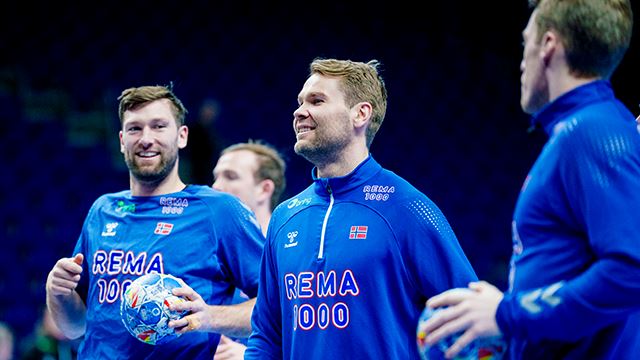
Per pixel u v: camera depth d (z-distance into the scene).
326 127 4.75
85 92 20.48
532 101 3.68
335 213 4.77
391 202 4.72
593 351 3.49
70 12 22.14
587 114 3.40
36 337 9.98
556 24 3.50
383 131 21.77
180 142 6.08
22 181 18.17
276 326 5.04
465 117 22.59
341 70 4.87
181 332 5.20
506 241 19.77
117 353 5.49
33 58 20.89
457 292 3.40
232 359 5.68
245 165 7.49
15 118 19.47
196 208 5.82
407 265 4.65
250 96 21.67
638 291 3.09
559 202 3.41
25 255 16.67
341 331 4.53
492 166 21.61
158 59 21.92
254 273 5.73
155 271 5.60
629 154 3.27
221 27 23.12
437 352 3.52
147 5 22.98
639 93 18.50
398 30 24.27
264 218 7.59
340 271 4.60
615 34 3.44
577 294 3.15
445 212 20.27
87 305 5.84
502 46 24.16
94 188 18.53
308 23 23.84
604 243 3.15
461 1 24.61
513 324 3.25
